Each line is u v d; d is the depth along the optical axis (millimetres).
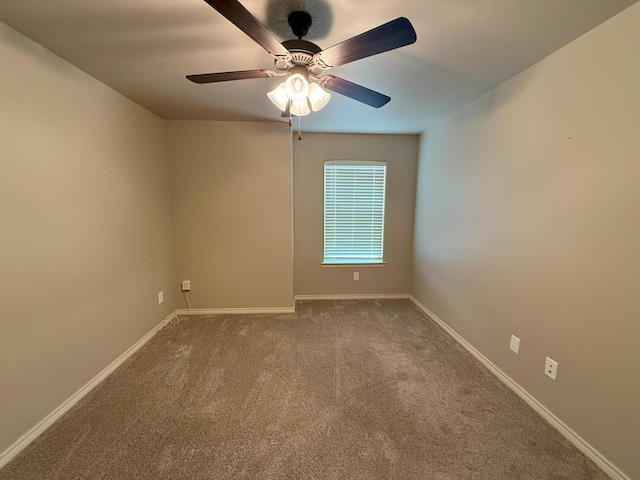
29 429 1486
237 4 889
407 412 1714
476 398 1841
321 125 3094
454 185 2639
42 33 1409
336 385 1972
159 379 2033
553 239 1585
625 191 1230
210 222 3102
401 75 1852
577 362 1463
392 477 1309
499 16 1250
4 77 1357
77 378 1801
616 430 1292
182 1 1175
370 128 3225
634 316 1216
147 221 2615
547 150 1611
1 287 1354
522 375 1833
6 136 1371
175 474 1319
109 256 2104
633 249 1209
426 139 3268
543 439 1518
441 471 1338
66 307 1718
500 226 2012
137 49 1559
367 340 2625
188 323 2980
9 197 1386
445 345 2537
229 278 3207
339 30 1373
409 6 1190
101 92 2002
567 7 1185
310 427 1598
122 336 2258
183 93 2195
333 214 3646
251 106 2494
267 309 3285
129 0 1169
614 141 1266
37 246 1531
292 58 1234
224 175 3043
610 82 1271
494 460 1396
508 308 1948
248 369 2158
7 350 1381
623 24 1211
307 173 3527
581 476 1313
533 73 1694
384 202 3639
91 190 1921
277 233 3174
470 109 2357
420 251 3455
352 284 3748
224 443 1490
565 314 1524
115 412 1704
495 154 2055
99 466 1354
